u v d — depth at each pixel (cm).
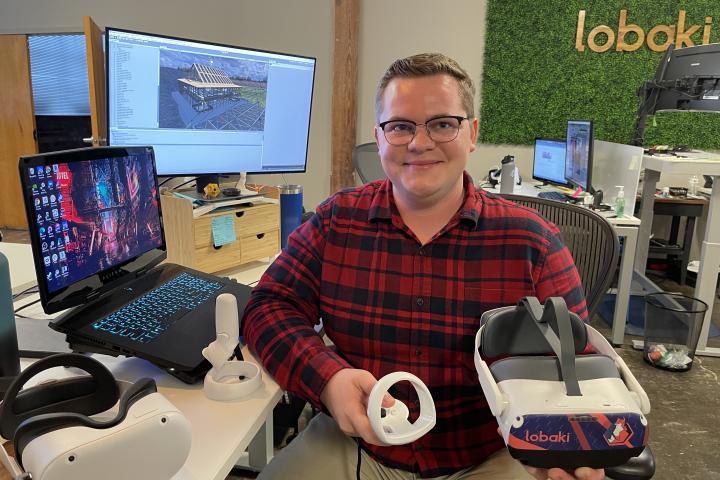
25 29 473
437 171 96
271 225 165
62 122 517
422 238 102
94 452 54
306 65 188
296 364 91
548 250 99
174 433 61
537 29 386
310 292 108
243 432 77
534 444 67
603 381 70
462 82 98
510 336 80
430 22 394
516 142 407
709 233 276
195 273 125
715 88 287
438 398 100
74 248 92
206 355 88
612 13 377
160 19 429
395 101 96
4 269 82
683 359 268
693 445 207
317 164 424
